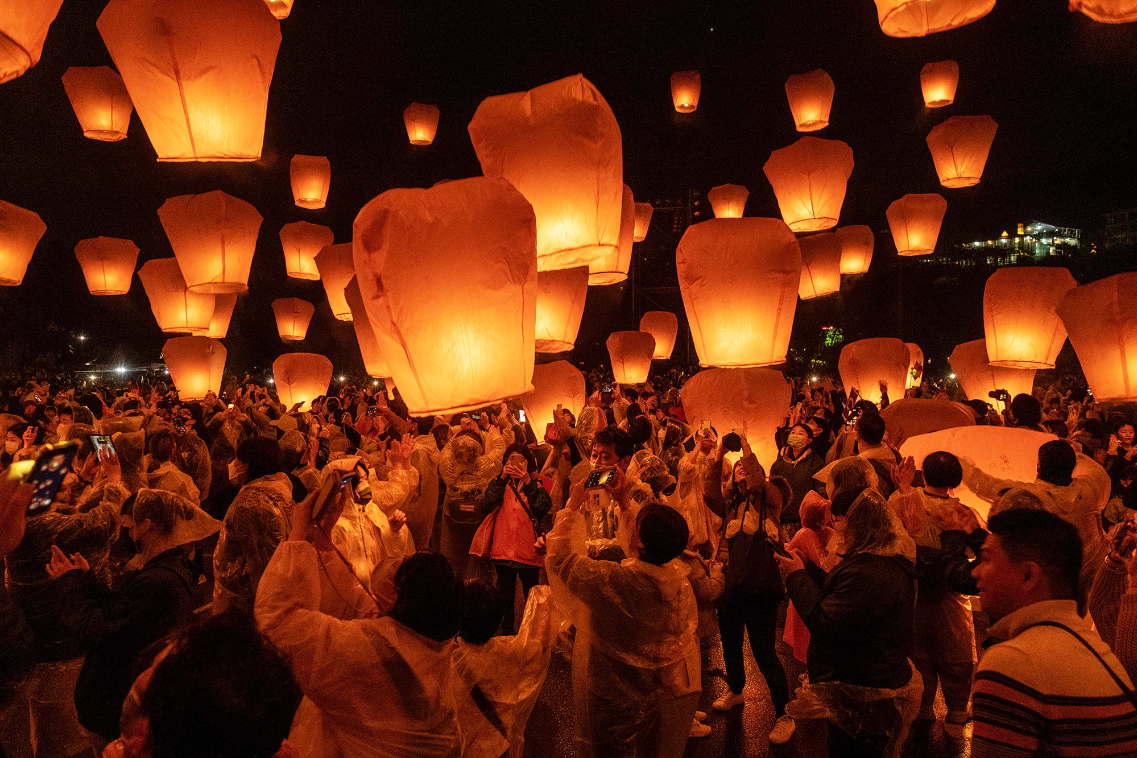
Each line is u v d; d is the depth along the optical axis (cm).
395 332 206
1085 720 171
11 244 544
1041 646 179
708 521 477
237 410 943
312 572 231
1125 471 521
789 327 359
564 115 255
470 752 275
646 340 1120
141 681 155
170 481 533
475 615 282
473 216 205
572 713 480
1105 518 506
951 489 438
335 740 220
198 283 526
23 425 676
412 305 204
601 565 314
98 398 986
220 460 890
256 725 124
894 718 313
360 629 218
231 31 289
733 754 431
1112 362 361
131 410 923
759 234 349
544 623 318
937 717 471
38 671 376
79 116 663
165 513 327
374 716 216
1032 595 188
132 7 283
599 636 314
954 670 441
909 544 330
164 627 311
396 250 201
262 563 342
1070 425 1023
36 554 374
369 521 366
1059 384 1786
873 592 312
